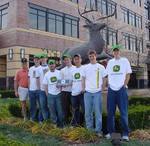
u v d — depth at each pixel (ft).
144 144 23.82
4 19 85.66
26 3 84.02
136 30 143.74
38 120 35.14
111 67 26.12
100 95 27.07
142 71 142.82
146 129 29.73
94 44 41.98
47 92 31.50
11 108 41.45
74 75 30.01
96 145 23.62
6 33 83.76
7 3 84.53
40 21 88.12
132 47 139.64
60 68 35.83
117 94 25.75
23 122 32.12
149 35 159.63
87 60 40.93
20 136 27.55
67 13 97.35
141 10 150.61
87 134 25.72
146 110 30.99
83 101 29.78
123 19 133.80
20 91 36.45
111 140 24.63
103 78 27.14
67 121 31.99
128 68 25.86
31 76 34.73
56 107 31.42
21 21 82.28
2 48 84.64
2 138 20.65
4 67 87.25
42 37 87.25
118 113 28.91
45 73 32.91
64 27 95.96
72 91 30.14
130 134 27.22
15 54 80.74
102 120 28.94
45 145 23.84
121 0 132.36
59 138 26.37
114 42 124.77
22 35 82.02
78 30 100.99
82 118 30.89
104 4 119.03
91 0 109.50
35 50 84.84
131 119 28.91
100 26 42.86
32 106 35.12
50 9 91.45
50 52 88.28
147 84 146.41
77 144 24.49
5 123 34.45
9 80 81.61
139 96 45.34
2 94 67.46
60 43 92.94
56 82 31.14
